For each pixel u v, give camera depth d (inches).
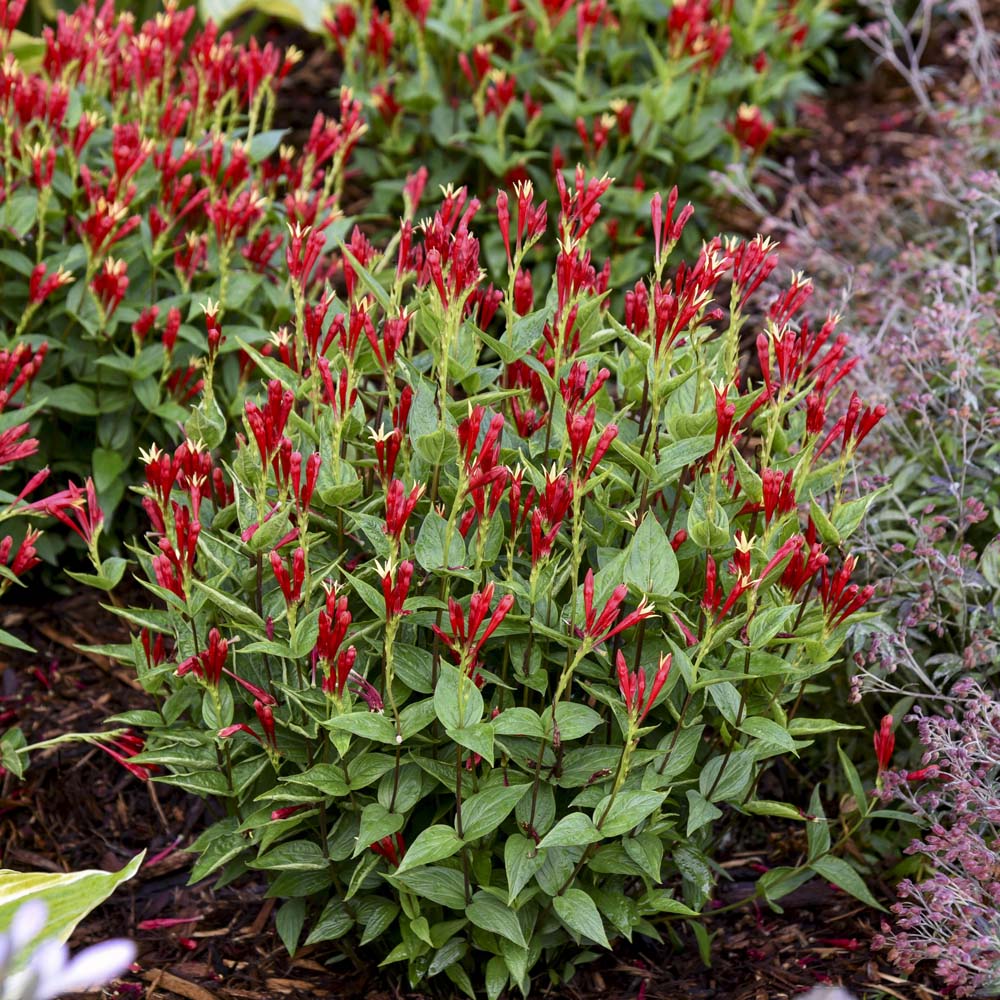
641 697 91.7
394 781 94.0
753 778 98.6
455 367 95.0
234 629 97.3
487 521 92.1
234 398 113.5
